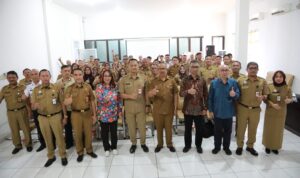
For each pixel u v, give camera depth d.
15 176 3.01
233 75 3.81
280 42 5.95
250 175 2.84
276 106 3.14
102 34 11.03
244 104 3.22
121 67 6.39
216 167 3.06
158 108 3.40
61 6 7.91
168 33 11.09
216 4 8.41
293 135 4.09
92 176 2.95
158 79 3.37
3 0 4.65
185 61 6.67
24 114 3.69
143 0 7.47
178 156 3.40
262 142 3.48
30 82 3.99
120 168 3.12
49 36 6.71
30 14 5.77
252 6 7.58
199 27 11.04
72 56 9.13
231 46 10.11
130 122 3.51
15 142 3.74
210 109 3.32
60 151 3.26
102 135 3.45
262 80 3.20
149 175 2.92
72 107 3.22
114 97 3.33
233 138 4.02
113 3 7.82
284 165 3.05
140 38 11.12
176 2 7.88
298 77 5.24
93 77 5.16
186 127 3.46
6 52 4.68
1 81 4.45
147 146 3.80
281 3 5.83
